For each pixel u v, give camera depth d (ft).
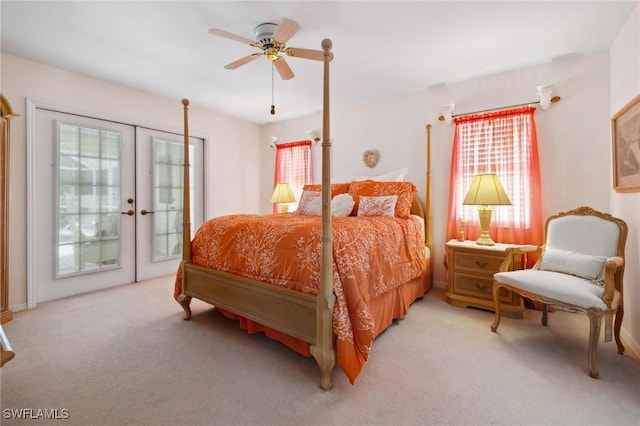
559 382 5.21
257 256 6.48
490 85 9.85
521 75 9.34
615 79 7.60
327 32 7.27
